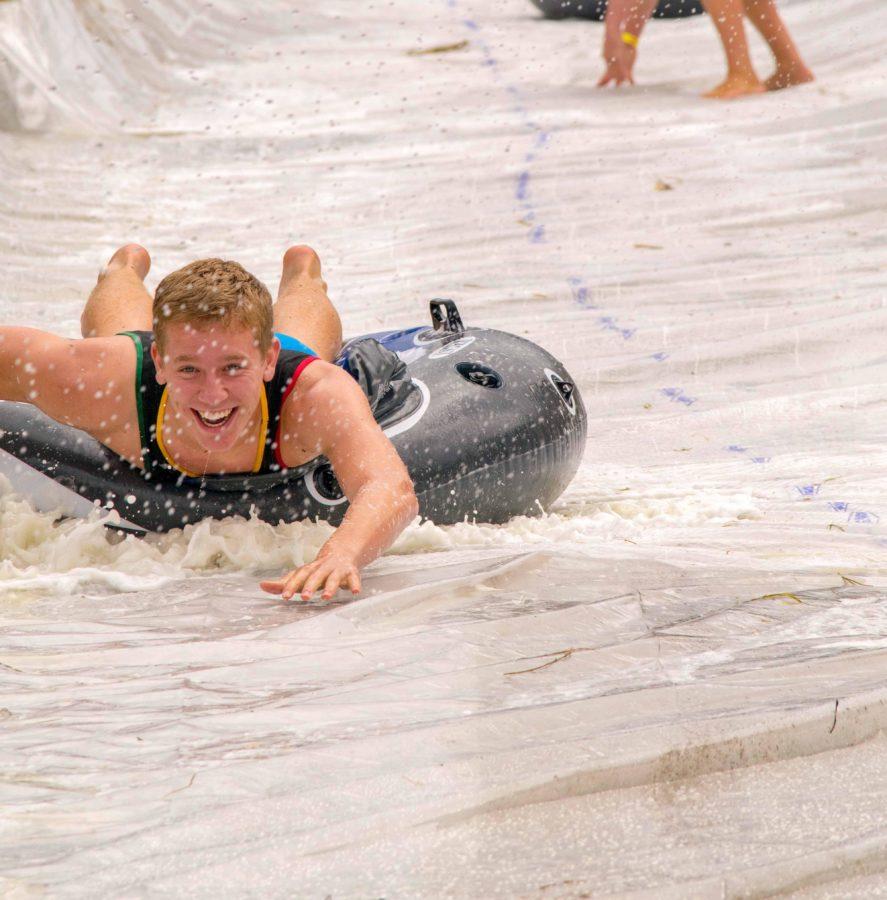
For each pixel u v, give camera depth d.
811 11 44.59
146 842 5.26
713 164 28.25
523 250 22.81
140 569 9.61
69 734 6.37
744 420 15.40
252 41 45.75
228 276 9.27
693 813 5.58
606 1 49.72
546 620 8.16
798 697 6.65
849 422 15.12
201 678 7.22
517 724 6.35
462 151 30.16
